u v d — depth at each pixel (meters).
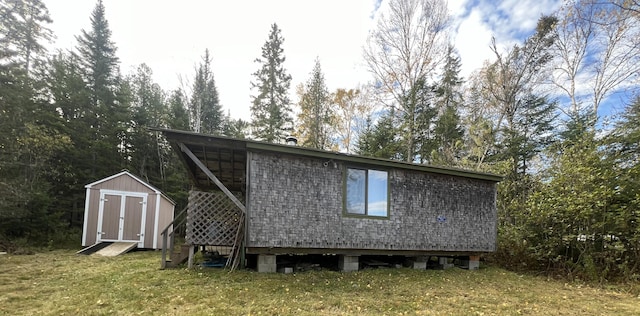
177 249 11.64
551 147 11.75
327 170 7.50
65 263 7.96
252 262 7.74
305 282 6.14
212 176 6.56
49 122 15.44
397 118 20.91
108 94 18.98
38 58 15.36
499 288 6.71
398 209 8.13
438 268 8.91
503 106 18.34
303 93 23.11
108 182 12.38
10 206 11.59
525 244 9.31
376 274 7.28
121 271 6.74
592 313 5.14
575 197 8.38
